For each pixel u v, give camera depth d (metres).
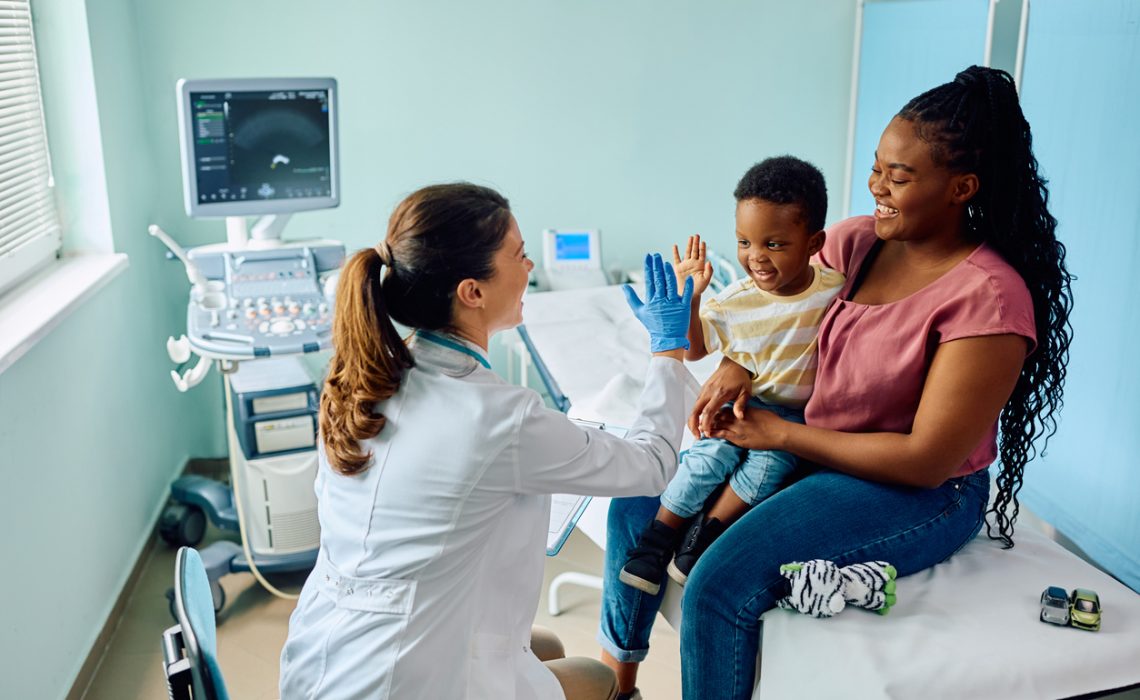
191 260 2.65
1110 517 2.24
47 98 2.62
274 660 2.49
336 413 1.26
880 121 3.45
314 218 3.39
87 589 2.44
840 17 3.61
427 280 1.25
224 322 2.51
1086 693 1.38
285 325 2.49
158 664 2.47
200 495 2.94
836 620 1.46
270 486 2.68
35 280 2.45
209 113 2.59
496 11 3.34
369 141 3.37
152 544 2.98
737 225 1.52
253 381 2.72
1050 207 2.46
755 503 1.63
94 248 2.74
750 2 3.53
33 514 2.12
